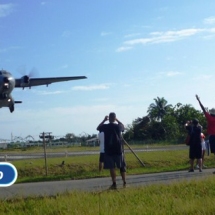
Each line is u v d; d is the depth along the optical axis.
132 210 9.17
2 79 43.12
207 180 12.80
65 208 9.59
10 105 45.22
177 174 18.50
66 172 23.94
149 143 67.94
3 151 52.12
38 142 61.75
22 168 23.44
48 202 10.20
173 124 79.00
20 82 47.38
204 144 22.41
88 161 25.83
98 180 17.55
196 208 9.16
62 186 15.24
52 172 23.77
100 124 13.52
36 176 22.36
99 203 9.84
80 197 10.62
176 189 11.74
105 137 13.39
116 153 13.31
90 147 60.97
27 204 10.31
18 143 61.03
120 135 13.48
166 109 98.94
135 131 78.25
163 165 26.52
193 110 84.81
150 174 20.00
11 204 10.52
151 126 79.12
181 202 9.68
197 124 19.23
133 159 26.67
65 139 69.88
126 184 14.14
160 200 10.07
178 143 66.88
